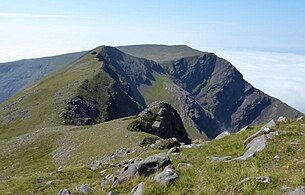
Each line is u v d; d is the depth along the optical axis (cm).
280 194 1386
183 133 11075
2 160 8631
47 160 7869
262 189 1468
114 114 19938
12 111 16925
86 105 17675
